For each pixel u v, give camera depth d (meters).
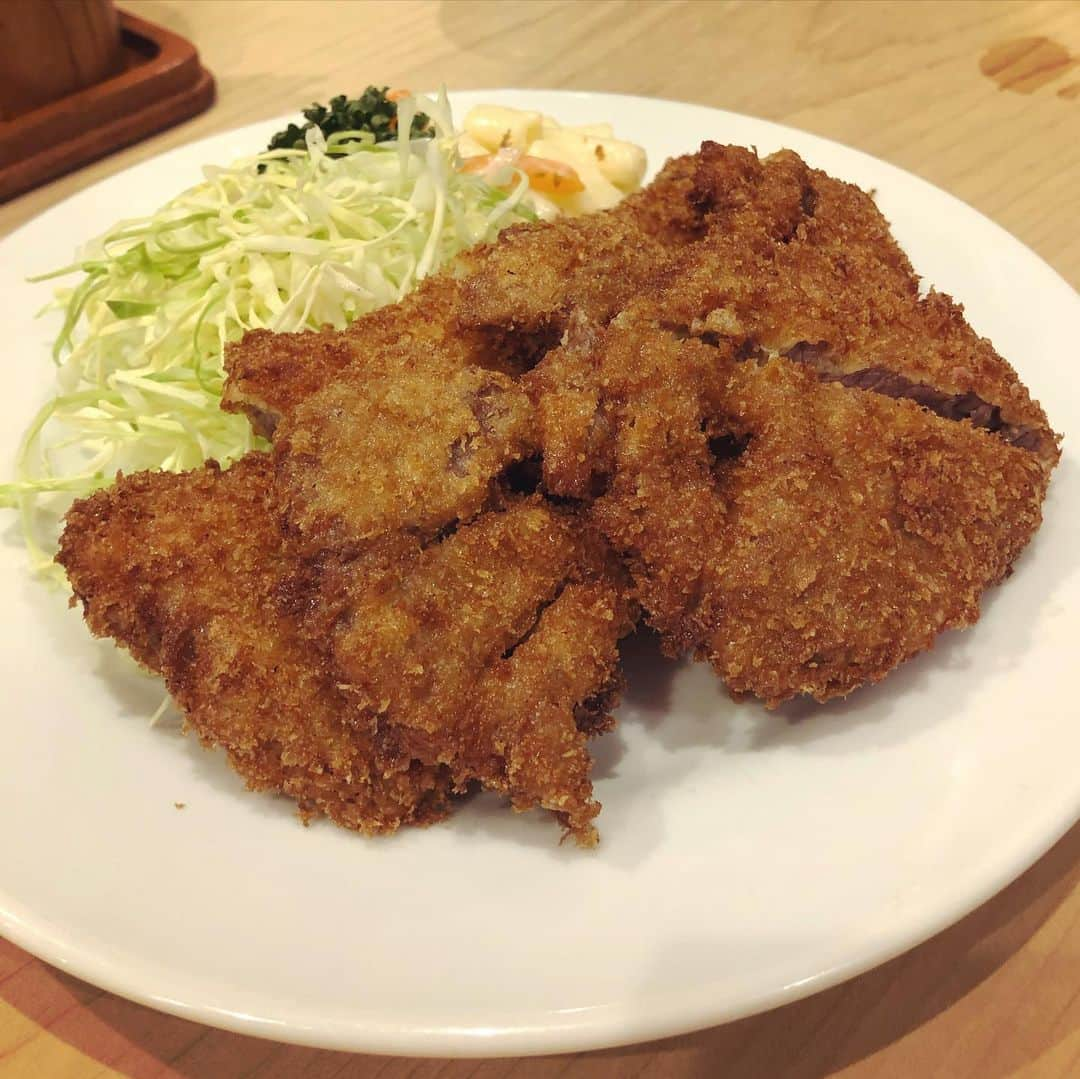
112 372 0.29
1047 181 0.36
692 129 0.36
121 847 0.19
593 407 0.22
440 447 0.21
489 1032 0.17
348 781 0.20
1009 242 0.29
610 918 0.18
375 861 0.20
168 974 0.17
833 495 0.22
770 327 0.24
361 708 0.20
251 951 0.18
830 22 0.45
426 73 0.43
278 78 0.43
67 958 0.18
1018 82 0.41
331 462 0.21
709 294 0.24
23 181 0.38
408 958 0.18
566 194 0.34
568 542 0.22
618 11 0.47
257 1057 0.19
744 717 0.22
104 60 0.40
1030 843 0.19
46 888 0.19
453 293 0.26
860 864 0.19
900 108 0.40
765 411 0.23
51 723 0.22
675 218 0.29
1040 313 0.27
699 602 0.22
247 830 0.20
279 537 0.22
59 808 0.20
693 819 0.20
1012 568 0.23
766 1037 0.19
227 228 0.30
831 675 0.21
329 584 0.20
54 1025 0.20
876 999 0.20
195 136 0.40
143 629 0.22
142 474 0.23
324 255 0.29
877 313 0.25
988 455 0.23
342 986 0.17
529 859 0.19
